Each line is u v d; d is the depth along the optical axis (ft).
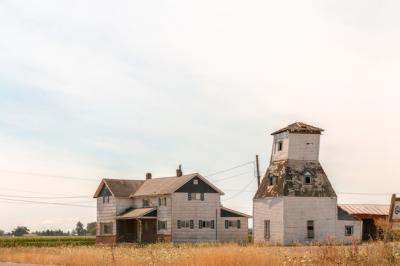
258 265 86.69
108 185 287.28
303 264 75.92
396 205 77.00
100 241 291.79
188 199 261.85
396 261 74.08
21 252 166.50
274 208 224.33
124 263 105.29
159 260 103.65
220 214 268.41
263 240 229.66
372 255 75.92
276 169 231.30
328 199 224.53
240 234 271.49
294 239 217.77
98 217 295.69
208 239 263.49
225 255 90.79
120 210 284.41
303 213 220.84
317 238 220.43
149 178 303.07
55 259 136.26
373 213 238.27
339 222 225.15
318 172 227.40
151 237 270.05
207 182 266.98
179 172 281.54
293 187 222.28
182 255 103.19
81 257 123.85
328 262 76.33
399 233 77.00
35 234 629.10
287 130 228.63
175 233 256.93
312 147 229.45
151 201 273.13
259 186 239.30
